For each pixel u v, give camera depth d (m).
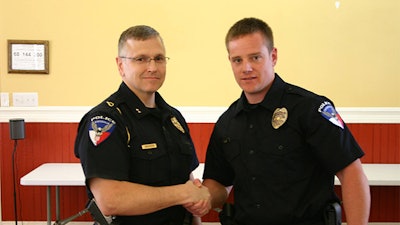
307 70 3.46
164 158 1.63
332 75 3.46
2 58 3.48
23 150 3.56
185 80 3.50
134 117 1.62
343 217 3.28
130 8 3.45
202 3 3.44
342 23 3.42
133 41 1.62
